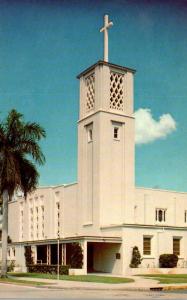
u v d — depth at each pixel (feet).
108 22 172.96
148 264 149.69
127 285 96.22
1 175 122.93
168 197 186.91
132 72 176.65
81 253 143.95
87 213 168.14
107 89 169.37
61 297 71.20
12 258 190.08
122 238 147.84
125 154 169.37
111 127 168.14
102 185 162.30
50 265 147.84
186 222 190.70
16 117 126.31
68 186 182.70
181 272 148.56
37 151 126.41
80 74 180.55
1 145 124.26
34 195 204.64
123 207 165.78
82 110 177.68
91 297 71.77
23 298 69.05
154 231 153.17
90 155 170.40
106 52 172.45
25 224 208.54
